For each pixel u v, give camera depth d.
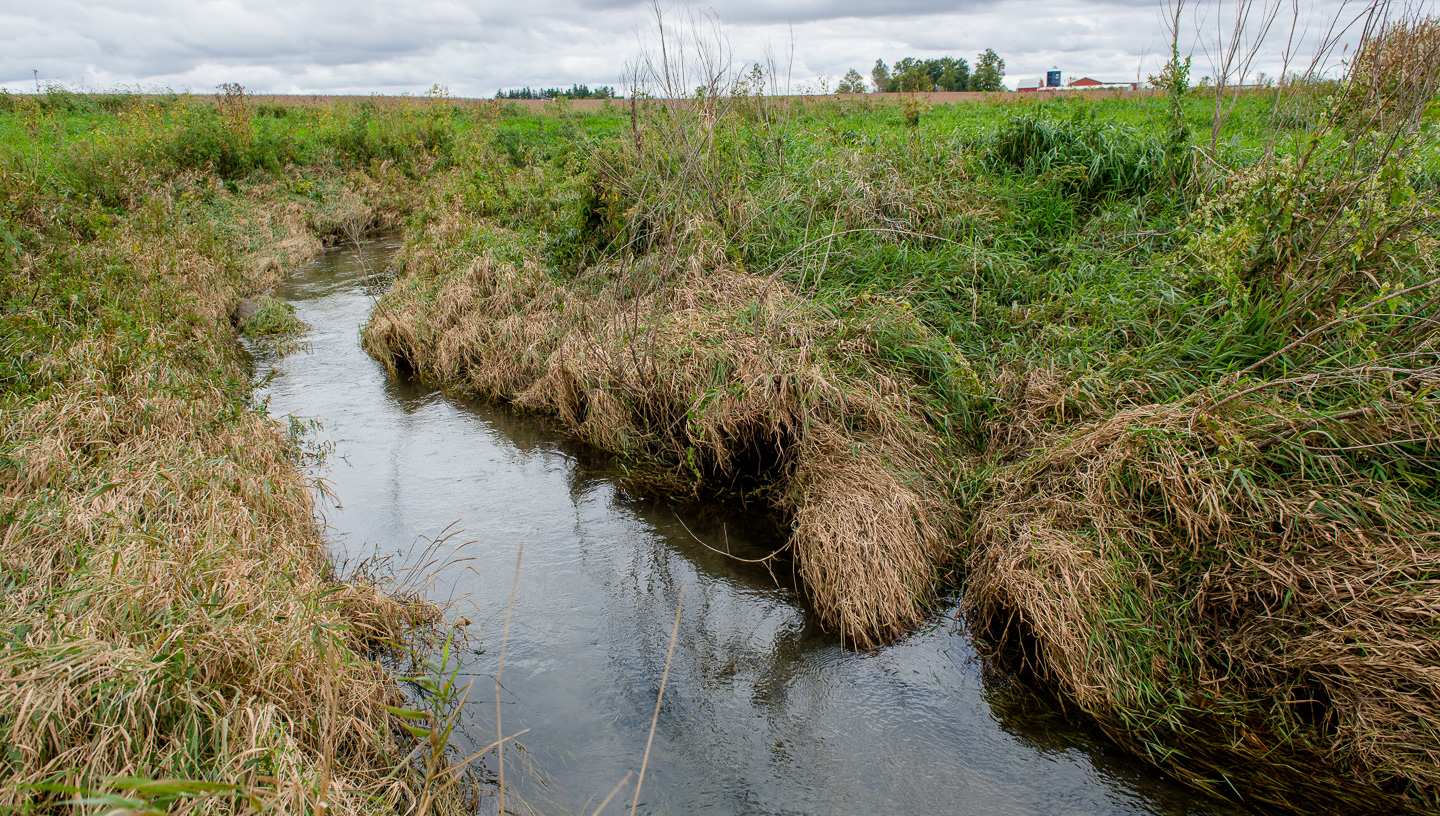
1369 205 4.32
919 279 6.62
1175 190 7.22
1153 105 11.66
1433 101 4.42
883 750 3.46
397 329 8.51
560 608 4.47
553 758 3.41
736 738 3.54
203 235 10.96
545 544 5.15
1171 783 3.19
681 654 4.09
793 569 4.72
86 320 6.32
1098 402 4.91
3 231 6.99
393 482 6.00
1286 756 3.22
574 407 7.00
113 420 5.05
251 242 12.64
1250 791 3.11
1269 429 3.94
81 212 9.56
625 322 6.48
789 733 3.57
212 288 9.76
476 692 3.80
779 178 8.09
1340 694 3.25
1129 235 6.79
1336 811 3.00
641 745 3.51
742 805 3.20
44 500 3.87
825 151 8.61
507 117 26.56
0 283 6.39
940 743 3.48
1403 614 3.21
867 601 4.12
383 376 8.33
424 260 10.50
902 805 3.18
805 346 5.74
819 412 5.49
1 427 4.60
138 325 6.37
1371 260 4.47
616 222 8.41
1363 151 4.77
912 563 4.31
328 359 8.78
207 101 20.33
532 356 7.63
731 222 7.64
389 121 21.38
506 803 3.17
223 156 16.14
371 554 4.98
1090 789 3.20
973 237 7.14
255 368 8.38
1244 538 3.71
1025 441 5.10
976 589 4.21
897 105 17.23
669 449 6.24
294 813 2.41
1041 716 3.59
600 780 3.30
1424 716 3.03
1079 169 7.68
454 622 4.24
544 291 8.50
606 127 18.95
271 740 2.68
